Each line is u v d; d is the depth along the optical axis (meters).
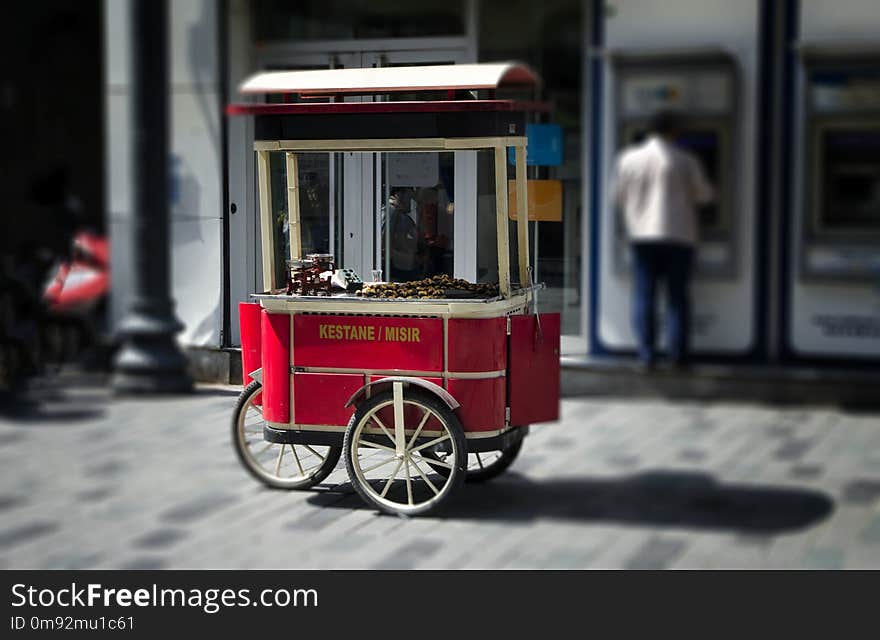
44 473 6.18
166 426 7.23
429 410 5.26
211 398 8.13
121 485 5.91
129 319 8.23
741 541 4.89
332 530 5.13
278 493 5.75
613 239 8.27
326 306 5.39
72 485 5.93
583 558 4.71
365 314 5.35
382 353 5.34
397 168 6.47
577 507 5.44
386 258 6.50
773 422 7.31
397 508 5.32
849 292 7.89
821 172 7.86
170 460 6.40
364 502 5.57
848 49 7.69
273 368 5.51
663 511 5.36
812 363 8.02
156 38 8.19
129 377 8.16
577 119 8.33
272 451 6.39
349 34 8.91
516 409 5.47
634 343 8.27
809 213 7.89
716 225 8.09
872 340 7.88
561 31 8.41
